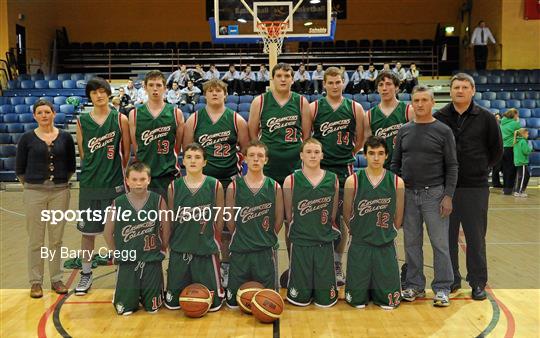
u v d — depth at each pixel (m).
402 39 17.83
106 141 4.17
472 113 3.92
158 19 18.23
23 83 14.26
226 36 8.60
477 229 3.97
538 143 11.67
